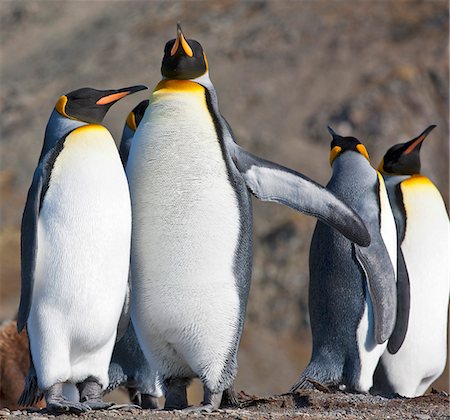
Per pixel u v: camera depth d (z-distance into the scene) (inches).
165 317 693.9
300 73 4200.3
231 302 696.4
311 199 720.3
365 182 838.5
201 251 688.4
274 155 3614.7
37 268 682.8
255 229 3122.5
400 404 770.8
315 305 845.2
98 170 689.0
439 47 4284.0
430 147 3779.5
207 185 690.8
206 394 705.6
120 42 4662.9
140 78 4202.8
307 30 4557.1
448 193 3612.2
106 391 850.1
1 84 4490.7
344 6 4785.9
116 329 714.2
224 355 702.5
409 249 921.5
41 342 687.7
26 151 3737.7
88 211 683.4
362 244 729.0
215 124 707.4
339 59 4266.7
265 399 763.4
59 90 4274.1
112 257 687.1
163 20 4842.5
